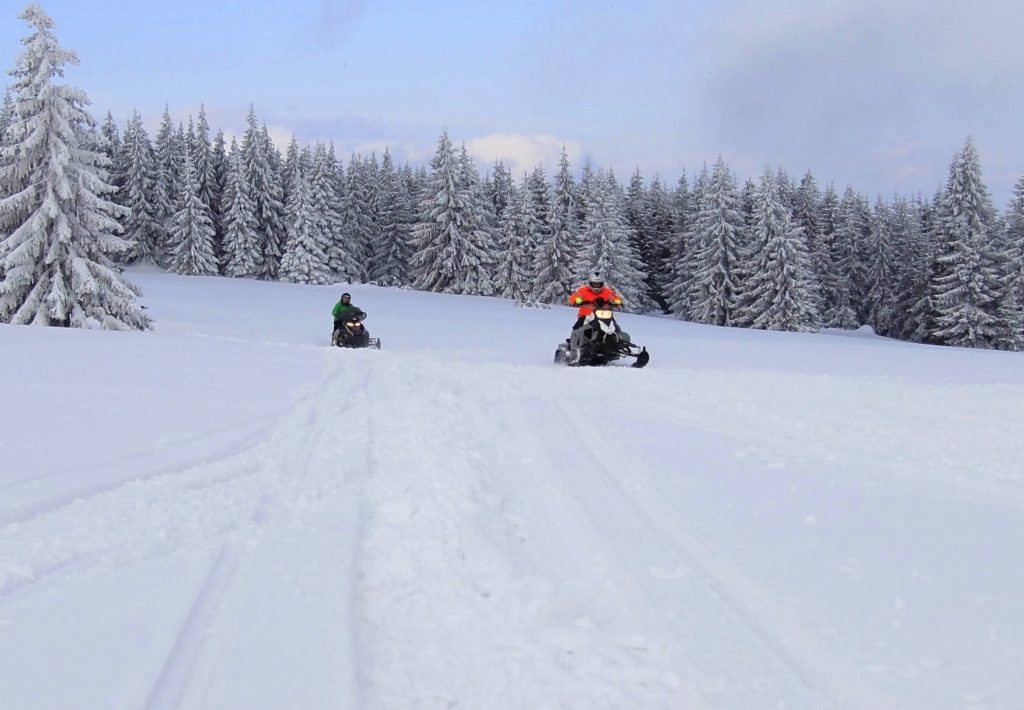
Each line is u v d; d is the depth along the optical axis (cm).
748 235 5022
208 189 5878
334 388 893
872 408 807
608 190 5250
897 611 292
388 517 425
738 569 338
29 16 1942
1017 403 847
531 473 529
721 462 546
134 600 296
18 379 802
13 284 1916
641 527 408
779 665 260
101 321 1989
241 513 419
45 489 430
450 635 287
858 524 400
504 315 3338
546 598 310
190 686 234
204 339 1477
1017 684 237
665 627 290
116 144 6012
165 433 596
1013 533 383
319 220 5556
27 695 222
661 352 1789
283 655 257
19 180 2000
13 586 308
